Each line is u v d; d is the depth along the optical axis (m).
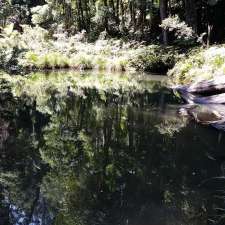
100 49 23.03
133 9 29.33
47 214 3.68
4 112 8.68
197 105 9.34
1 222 3.50
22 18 37.94
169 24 19.56
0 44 17.45
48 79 15.46
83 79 15.82
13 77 15.65
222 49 13.47
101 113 8.78
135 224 3.54
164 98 10.84
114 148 6.01
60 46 23.48
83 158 5.52
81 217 3.65
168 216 3.69
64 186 4.40
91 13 33.38
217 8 24.08
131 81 15.30
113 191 4.27
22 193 4.16
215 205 3.96
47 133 6.91
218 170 5.02
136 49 22.25
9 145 6.05
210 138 6.52
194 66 14.23
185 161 5.37
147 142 6.32
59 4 34.12
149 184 4.52
